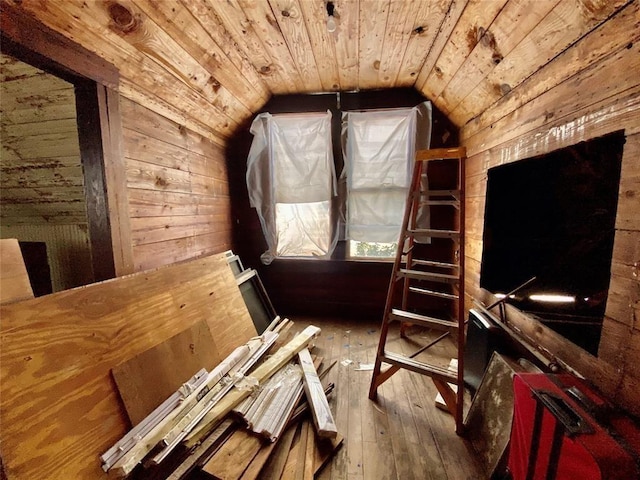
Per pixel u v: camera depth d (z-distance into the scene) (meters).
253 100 2.70
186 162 2.29
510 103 1.75
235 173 3.12
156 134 1.92
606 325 1.03
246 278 2.46
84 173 1.51
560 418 0.84
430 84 2.41
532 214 1.44
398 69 2.33
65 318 1.10
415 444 1.44
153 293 1.53
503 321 1.72
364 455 1.37
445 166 2.79
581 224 1.14
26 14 1.08
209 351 1.67
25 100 1.61
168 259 2.07
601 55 1.08
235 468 1.15
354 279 3.13
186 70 1.85
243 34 1.81
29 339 0.98
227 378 1.55
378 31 1.80
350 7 1.59
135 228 1.74
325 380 1.96
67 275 2.35
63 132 1.72
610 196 1.02
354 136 2.80
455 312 2.76
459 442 1.45
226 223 2.98
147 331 1.40
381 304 3.12
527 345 1.44
